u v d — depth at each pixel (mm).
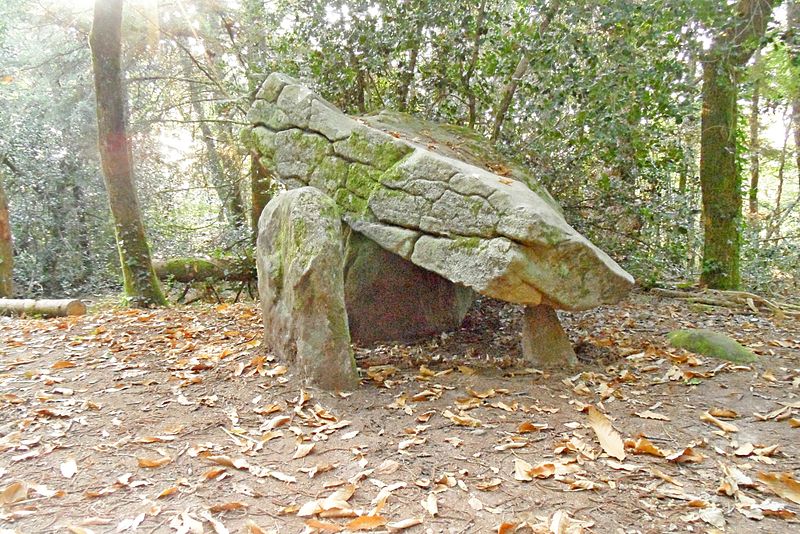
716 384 3682
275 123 4996
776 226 10438
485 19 6555
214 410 3291
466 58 6770
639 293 7320
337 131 4574
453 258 3785
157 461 2621
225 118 10414
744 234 9094
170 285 9109
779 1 6512
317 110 4734
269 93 5082
